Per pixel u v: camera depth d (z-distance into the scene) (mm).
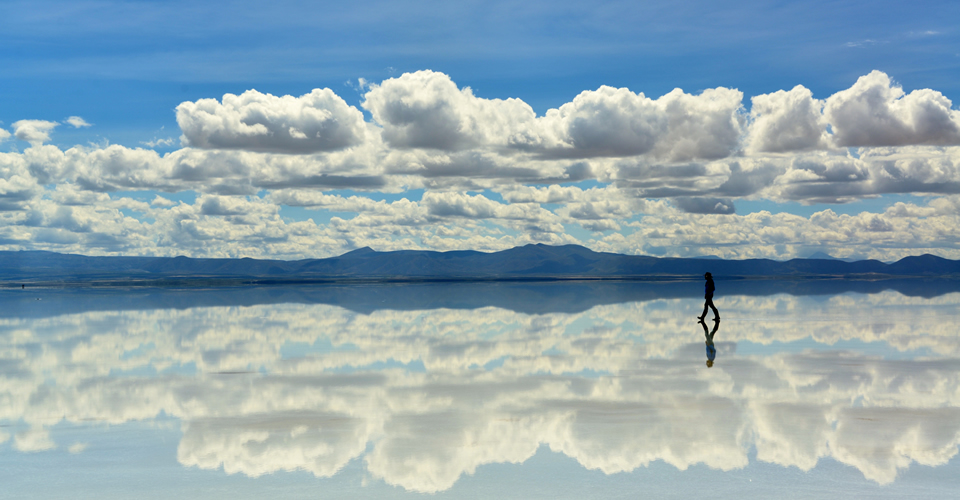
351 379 14805
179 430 10359
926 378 14336
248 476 8117
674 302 46562
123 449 9320
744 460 8586
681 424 10422
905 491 7449
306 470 8336
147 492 7586
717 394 12711
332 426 10531
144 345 21484
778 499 7242
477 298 54656
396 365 16828
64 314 36969
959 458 8594
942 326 26297
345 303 46875
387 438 9789
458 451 9117
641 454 8891
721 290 73188
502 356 18312
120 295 66125
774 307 39250
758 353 18484
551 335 23781
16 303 50625
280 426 10562
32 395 13203
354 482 7871
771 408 11484
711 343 20953
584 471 8211
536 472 8180
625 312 35875
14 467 8547
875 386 13430
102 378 15172
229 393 13289
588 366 16375
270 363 17328
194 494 7512
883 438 9547
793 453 8875
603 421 10688
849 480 7812
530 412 11352
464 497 7363
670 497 7324
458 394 12984
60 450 9289
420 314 35000
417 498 7340
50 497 7453
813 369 15609
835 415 10930
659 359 17438
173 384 14336
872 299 49062
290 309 40000
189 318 33000
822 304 42250
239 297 58562
